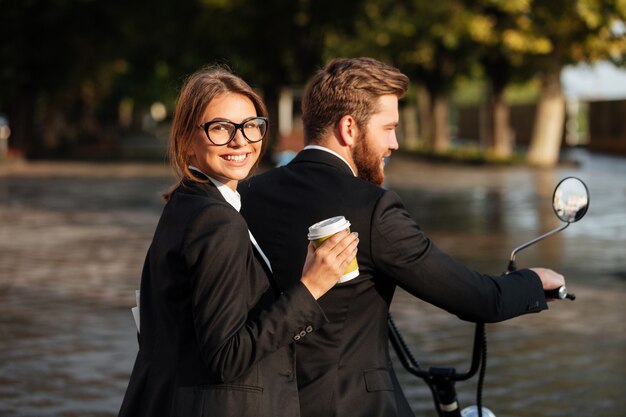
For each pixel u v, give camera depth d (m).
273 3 33.84
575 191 3.07
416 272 2.81
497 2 29.75
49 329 8.27
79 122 59.16
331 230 2.59
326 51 38.12
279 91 36.22
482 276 2.88
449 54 39.84
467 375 3.29
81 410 5.95
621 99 42.19
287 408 2.59
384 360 2.88
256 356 2.50
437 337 7.87
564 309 8.97
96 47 40.75
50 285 10.41
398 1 33.88
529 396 6.19
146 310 2.71
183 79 2.87
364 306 2.84
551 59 32.03
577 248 13.00
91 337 7.95
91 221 16.66
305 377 2.79
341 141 2.98
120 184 25.59
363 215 2.83
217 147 2.68
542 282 2.97
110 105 67.38
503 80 35.25
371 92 2.95
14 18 38.12
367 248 2.81
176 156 2.72
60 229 15.48
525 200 20.22
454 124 74.69
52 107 48.97
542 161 33.09
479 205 19.16
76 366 7.01
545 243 13.55
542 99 32.91
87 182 26.36
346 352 2.81
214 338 2.48
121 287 10.29
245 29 34.88
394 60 38.75
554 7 30.12
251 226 2.99
